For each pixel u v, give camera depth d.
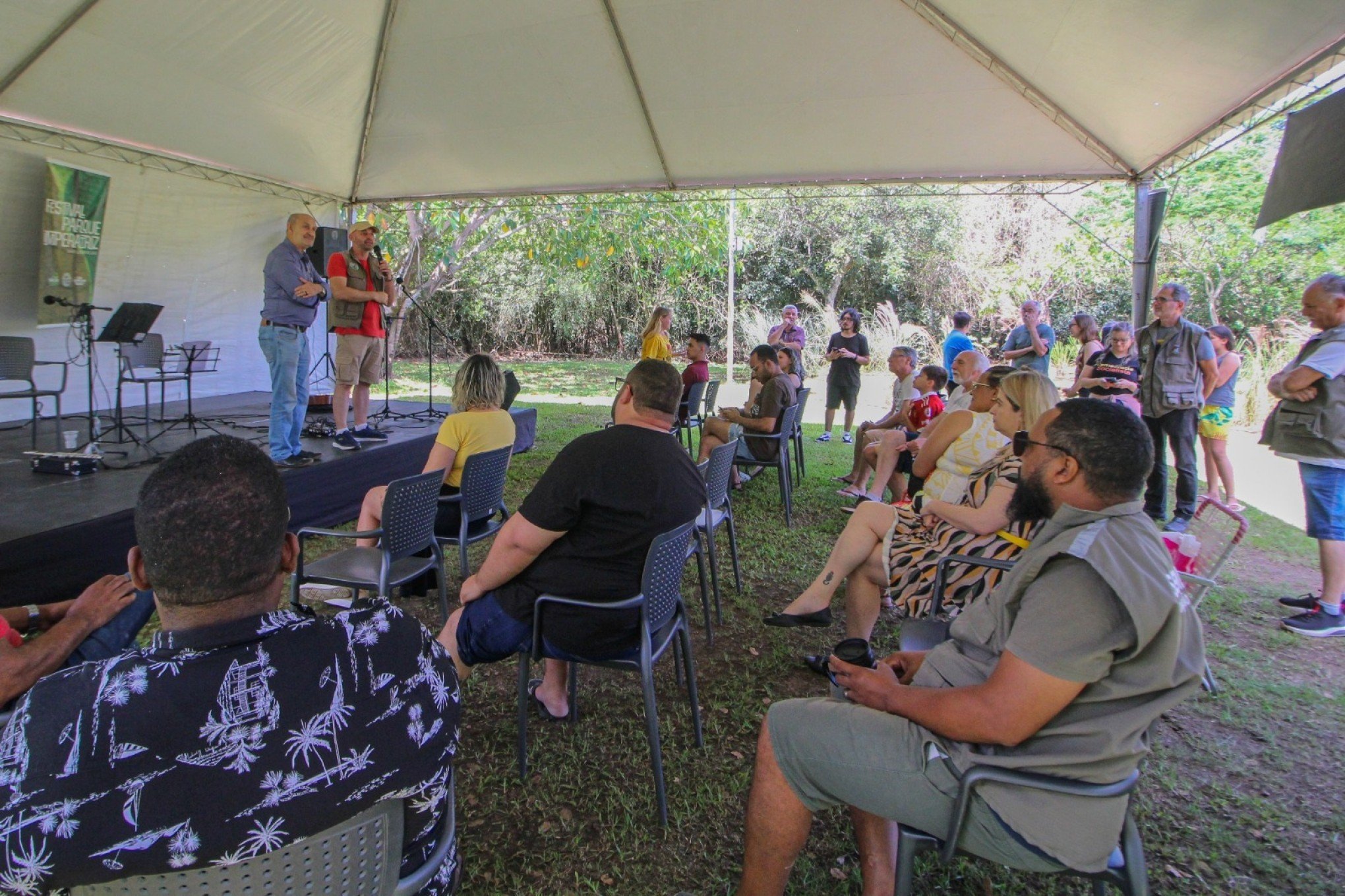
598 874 1.74
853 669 1.40
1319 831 1.94
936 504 2.50
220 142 6.32
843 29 4.71
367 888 0.89
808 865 1.78
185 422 5.76
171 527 0.76
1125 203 13.38
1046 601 1.17
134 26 4.54
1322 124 3.08
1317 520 3.17
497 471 3.06
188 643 0.78
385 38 5.35
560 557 1.92
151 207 6.52
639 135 6.37
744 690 2.62
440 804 0.96
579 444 1.93
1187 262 12.05
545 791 2.03
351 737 0.82
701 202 11.29
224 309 7.31
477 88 5.86
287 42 5.09
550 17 4.91
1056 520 1.29
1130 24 3.90
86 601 1.58
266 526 0.81
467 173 7.37
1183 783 2.13
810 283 16.80
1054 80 4.77
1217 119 4.53
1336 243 11.13
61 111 5.34
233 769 0.76
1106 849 1.17
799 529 4.69
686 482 2.02
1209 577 2.65
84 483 3.79
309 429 5.39
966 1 4.19
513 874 1.73
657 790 1.90
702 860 1.80
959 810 1.21
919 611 2.43
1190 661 1.16
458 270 13.30
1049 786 1.17
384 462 4.95
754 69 5.23
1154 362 4.73
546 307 17.12
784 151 6.42
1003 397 2.44
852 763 1.29
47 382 5.91
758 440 4.79
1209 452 5.43
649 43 5.07
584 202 8.60
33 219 5.66
